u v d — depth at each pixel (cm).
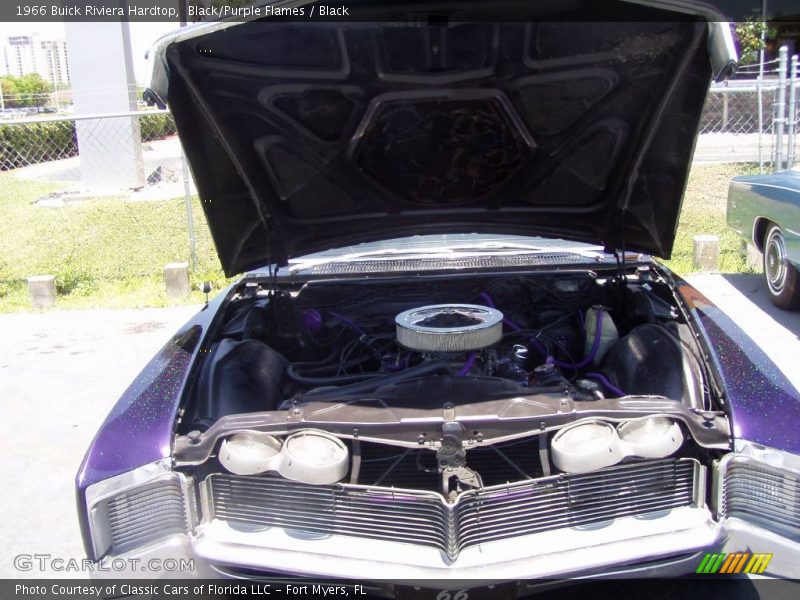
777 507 205
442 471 207
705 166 1079
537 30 232
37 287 682
